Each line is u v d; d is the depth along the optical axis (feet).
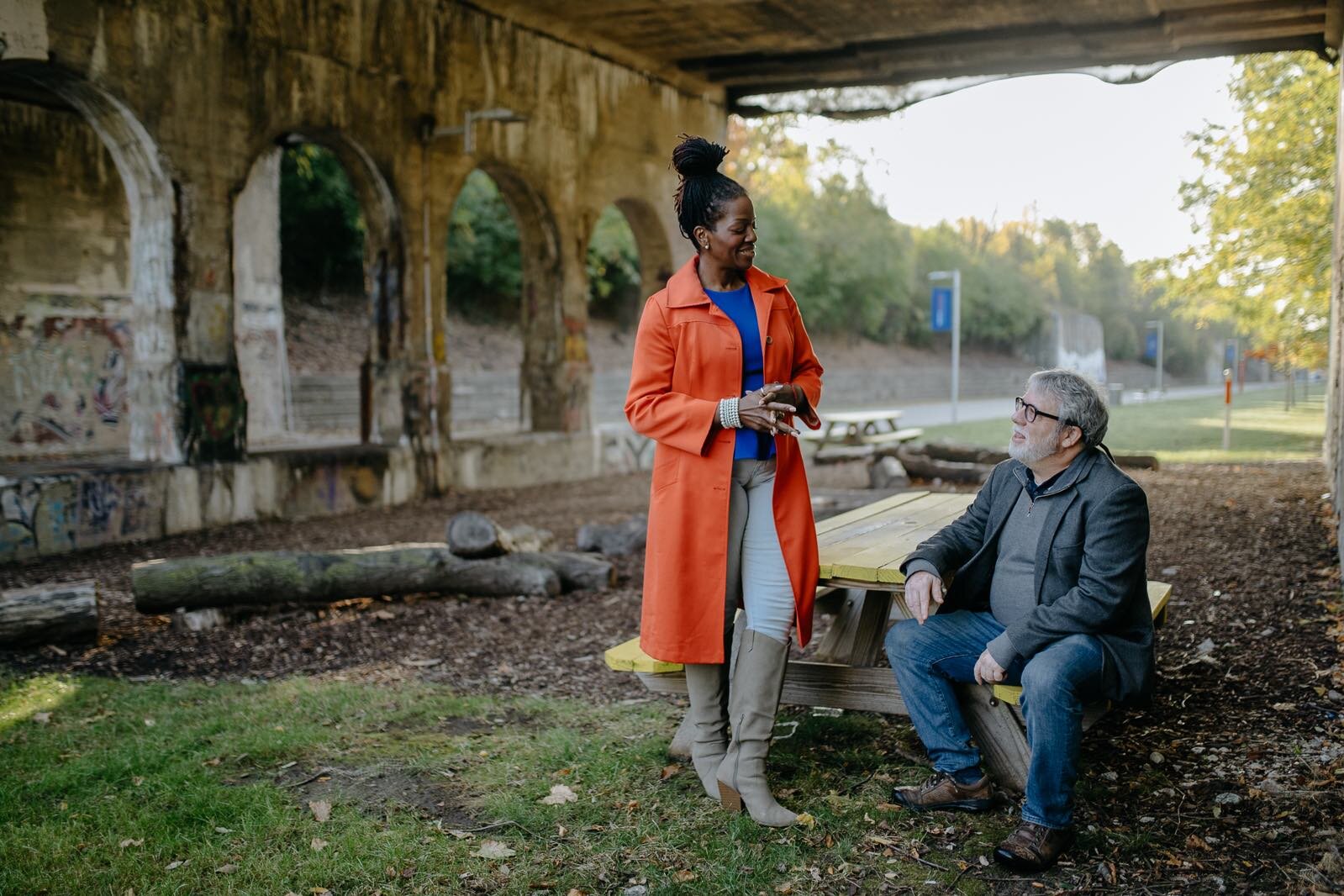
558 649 18.51
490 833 10.93
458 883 9.85
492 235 110.73
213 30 32.58
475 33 42.47
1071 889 9.36
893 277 170.60
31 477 28.99
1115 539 9.82
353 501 38.27
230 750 13.50
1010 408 120.88
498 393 84.12
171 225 31.96
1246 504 31.53
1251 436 63.98
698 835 10.68
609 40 48.96
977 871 9.76
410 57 39.60
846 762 12.42
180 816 11.35
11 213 44.98
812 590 10.77
